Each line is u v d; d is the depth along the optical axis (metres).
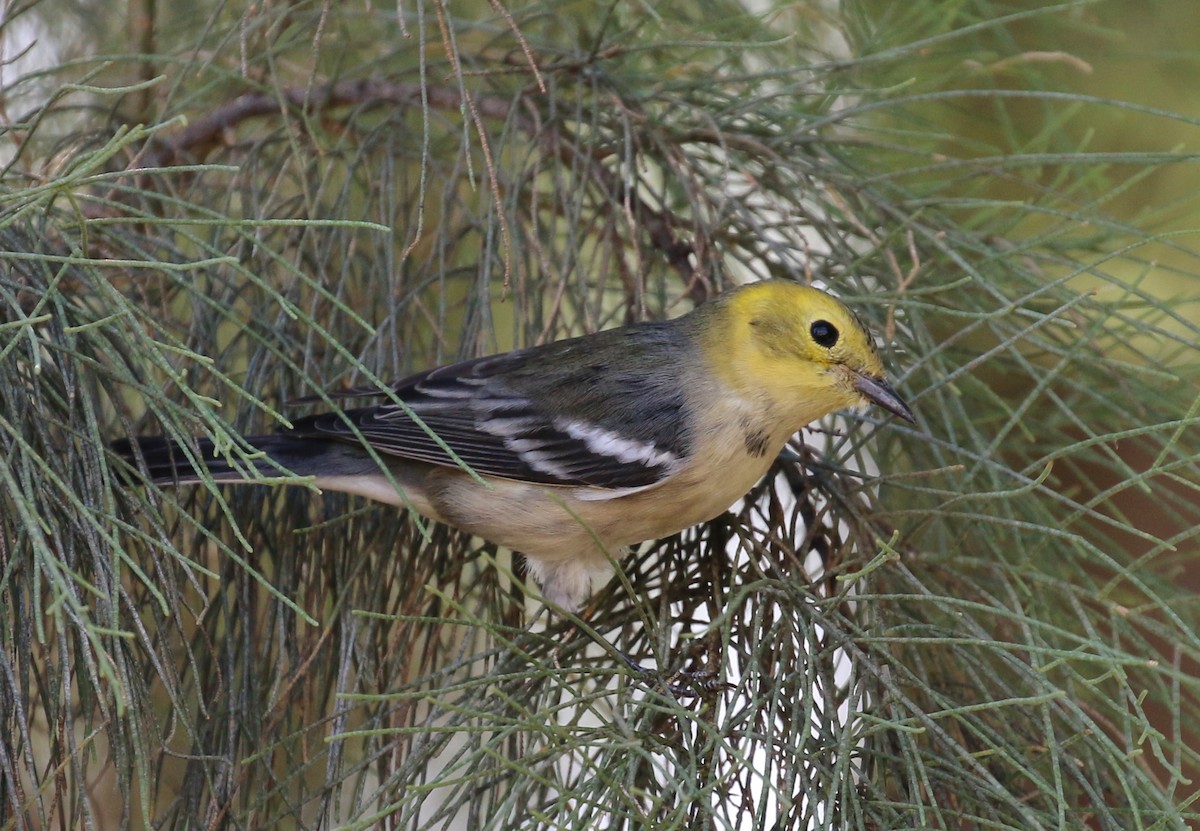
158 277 7.32
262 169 8.43
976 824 5.84
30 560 5.52
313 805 7.45
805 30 9.93
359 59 9.70
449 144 8.63
